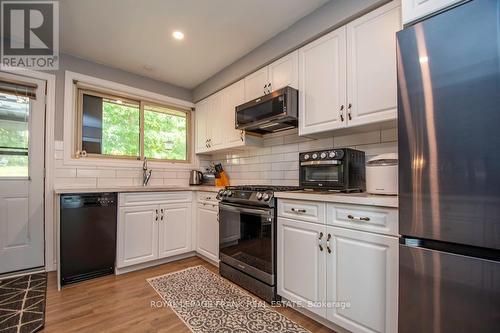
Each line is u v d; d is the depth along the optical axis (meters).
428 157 1.03
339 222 1.50
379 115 1.60
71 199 2.18
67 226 2.15
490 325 0.89
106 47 2.50
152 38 2.35
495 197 0.87
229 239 2.32
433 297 1.02
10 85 2.36
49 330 1.53
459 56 0.96
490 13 0.90
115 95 3.01
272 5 1.91
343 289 1.46
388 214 1.28
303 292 1.68
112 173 2.93
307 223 1.68
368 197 1.35
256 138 2.81
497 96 0.87
